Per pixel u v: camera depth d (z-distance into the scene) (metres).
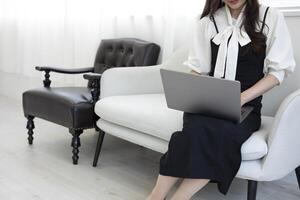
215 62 1.62
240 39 1.55
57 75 3.30
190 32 2.40
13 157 2.20
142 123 1.70
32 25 3.45
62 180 1.90
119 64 2.60
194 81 1.32
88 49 3.01
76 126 2.04
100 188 1.83
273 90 1.98
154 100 1.96
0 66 4.01
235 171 1.32
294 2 2.02
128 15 2.80
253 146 1.36
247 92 1.49
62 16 3.18
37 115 2.29
